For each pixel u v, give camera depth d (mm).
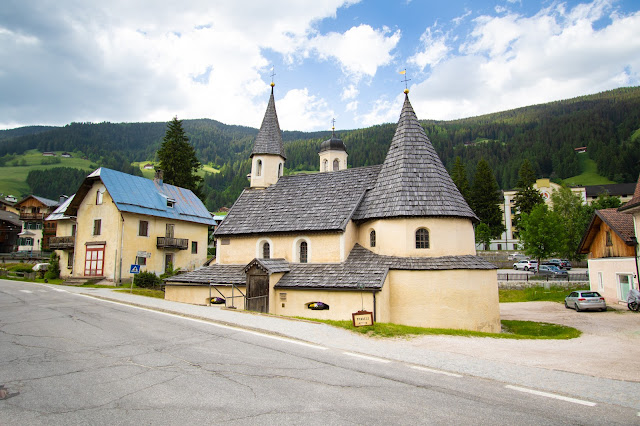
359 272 22781
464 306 21500
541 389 9094
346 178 29484
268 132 34469
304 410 7523
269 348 12391
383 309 21500
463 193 78750
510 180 140500
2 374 9656
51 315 18281
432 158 25562
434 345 13875
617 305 32094
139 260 41875
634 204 27297
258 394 8367
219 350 12008
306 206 28375
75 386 8805
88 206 42281
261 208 30141
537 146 161000
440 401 8133
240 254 28453
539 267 51688
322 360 11148
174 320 17047
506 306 34312
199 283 26547
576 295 30797
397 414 7402
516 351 13539
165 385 8898
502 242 94000
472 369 10680
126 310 19844
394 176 25172
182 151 59625
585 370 11203
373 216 24297
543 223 50750
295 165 187375
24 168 180500
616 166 137250
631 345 16750
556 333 21891
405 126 26562
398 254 23172
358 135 191750
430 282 21797
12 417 7129
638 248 29094
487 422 7086
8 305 21719
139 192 43938
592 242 37125
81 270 41469
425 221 23203
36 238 75875
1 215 79688
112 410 7477
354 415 7320
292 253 26375
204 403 7840
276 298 23953
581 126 172000
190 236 49500
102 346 12430
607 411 7719
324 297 22594
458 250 23203
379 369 10414
